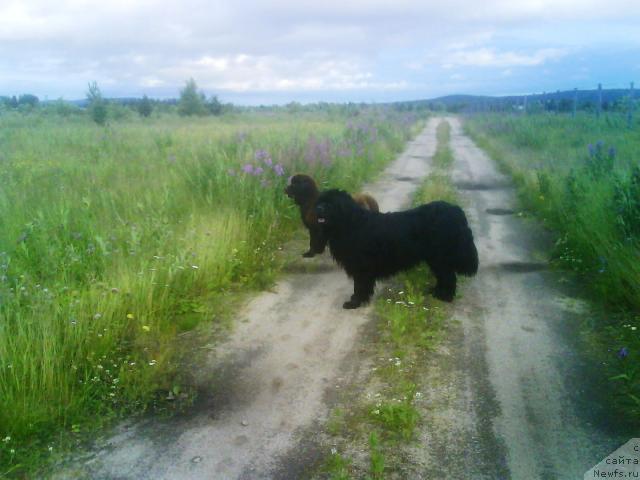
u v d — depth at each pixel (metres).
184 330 4.79
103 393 3.71
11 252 5.59
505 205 9.80
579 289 5.56
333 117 34.25
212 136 16.08
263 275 5.98
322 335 4.71
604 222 6.09
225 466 3.04
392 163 15.88
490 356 4.26
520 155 15.80
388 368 4.07
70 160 11.38
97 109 27.02
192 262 5.71
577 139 16.72
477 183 12.20
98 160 11.84
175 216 7.27
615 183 6.64
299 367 4.15
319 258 6.86
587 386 3.77
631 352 4.11
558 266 6.25
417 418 3.43
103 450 3.18
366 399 3.69
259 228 7.27
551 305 5.22
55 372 3.65
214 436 3.31
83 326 4.17
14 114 28.19
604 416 3.41
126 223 6.52
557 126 21.94
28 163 10.70
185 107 40.03
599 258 5.51
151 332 4.55
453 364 4.14
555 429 3.30
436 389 3.79
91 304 4.49
